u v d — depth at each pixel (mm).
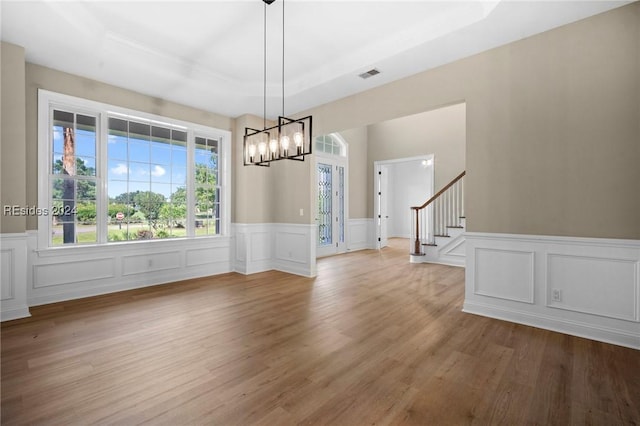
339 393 1957
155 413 1756
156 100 4594
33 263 3584
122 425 1657
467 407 1819
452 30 2920
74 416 1722
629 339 2568
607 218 2656
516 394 1944
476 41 3104
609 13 2621
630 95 2547
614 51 2604
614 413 1761
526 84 3041
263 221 5672
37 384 2031
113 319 3213
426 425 1675
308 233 5227
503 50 3172
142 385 2031
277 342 2691
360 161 8633
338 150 8109
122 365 2285
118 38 3350
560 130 2863
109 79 3986
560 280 2889
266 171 5727
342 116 4637
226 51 3697
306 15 2977
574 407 1817
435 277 5164
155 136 4703
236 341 2707
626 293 2590
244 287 4516
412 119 7766
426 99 3732
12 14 2686
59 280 3771
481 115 3314
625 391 1968
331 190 7750
